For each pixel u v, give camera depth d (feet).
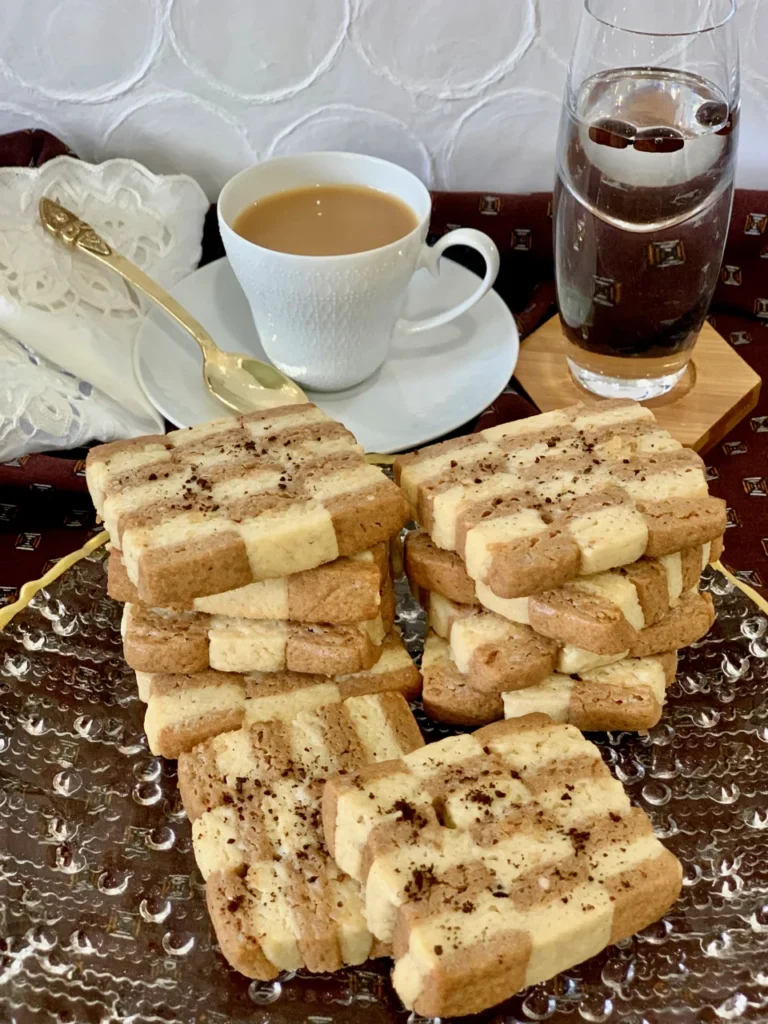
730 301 1.36
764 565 1.07
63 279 1.20
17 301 1.15
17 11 1.20
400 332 1.23
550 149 1.36
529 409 1.19
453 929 0.70
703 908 0.77
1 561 1.08
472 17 1.23
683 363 1.20
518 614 0.88
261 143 1.36
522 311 1.36
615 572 0.88
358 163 1.21
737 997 0.72
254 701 0.89
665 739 0.89
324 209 1.20
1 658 0.93
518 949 0.69
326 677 0.91
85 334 1.17
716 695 0.92
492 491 0.92
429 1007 0.69
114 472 0.94
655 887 0.73
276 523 0.86
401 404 1.17
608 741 0.89
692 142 1.01
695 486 0.91
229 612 0.88
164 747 0.86
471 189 1.41
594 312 1.15
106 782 0.86
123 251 1.29
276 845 0.79
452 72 1.28
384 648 0.94
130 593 0.92
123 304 1.25
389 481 0.91
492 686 0.87
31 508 1.13
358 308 1.10
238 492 0.91
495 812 0.78
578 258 1.11
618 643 0.85
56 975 0.73
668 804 0.84
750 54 1.27
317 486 0.91
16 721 0.89
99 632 0.96
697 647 0.95
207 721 0.87
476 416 1.17
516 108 1.32
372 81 1.29
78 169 1.28
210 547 0.84
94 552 1.02
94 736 0.89
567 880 0.73
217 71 1.27
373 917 0.73
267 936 0.72
